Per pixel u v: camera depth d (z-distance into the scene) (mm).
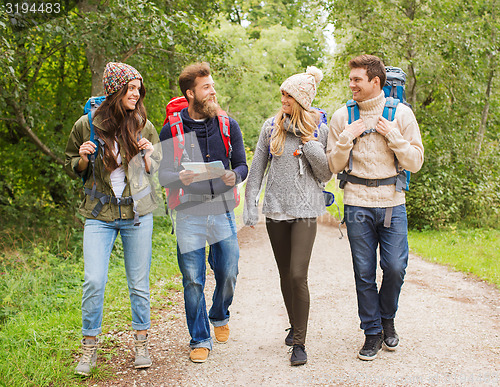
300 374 3076
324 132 3402
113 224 3100
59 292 4957
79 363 3027
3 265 5672
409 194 10766
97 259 3031
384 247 3381
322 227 8906
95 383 2947
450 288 5254
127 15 6738
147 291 3209
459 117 11617
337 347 3541
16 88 6188
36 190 8711
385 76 3326
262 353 3453
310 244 3240
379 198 3330
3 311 4211
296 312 3234
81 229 7938
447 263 6621
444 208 10656
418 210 10750
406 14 11602
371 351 3289
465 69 10953
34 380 2877
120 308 4332
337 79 12492
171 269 5930
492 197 10914
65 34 6707
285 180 3201
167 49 8773
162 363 3270
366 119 3344
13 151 8375
